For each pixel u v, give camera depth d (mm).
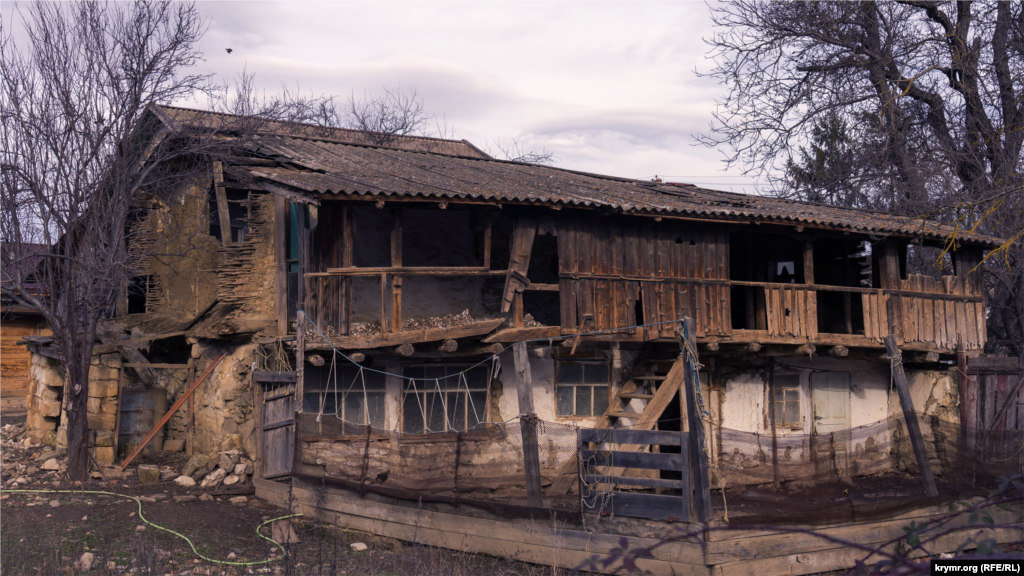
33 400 15305
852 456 13156
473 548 8852
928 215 11875
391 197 9594
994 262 16469
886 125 18297
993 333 18641
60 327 11859
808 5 18203
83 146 11977
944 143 18047
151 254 13250
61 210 11914
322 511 9969
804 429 14125
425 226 11977
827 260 15516
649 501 8102
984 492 9648
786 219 11828
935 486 10969
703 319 11961
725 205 12555
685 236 12047
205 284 14125
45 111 11805
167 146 13328
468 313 11625
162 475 12023
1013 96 16875
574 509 8531
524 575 8117
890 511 8883
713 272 12211
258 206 12852
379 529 9492
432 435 10836
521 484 9141
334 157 12789
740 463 10492
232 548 8445
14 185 11789
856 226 12297
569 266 10938
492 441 9422
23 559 7281
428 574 7609
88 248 12039
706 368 13023
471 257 12305
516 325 10727
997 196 10945
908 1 18031
